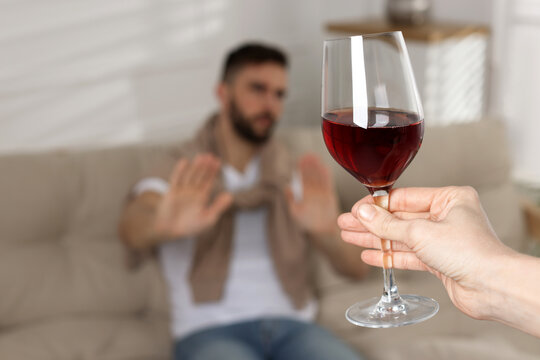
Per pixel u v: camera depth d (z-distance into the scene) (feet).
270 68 6.03
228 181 6.08
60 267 5.76
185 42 10.82
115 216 5.97
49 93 9.68
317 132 6.71
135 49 10.35
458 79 9.85
